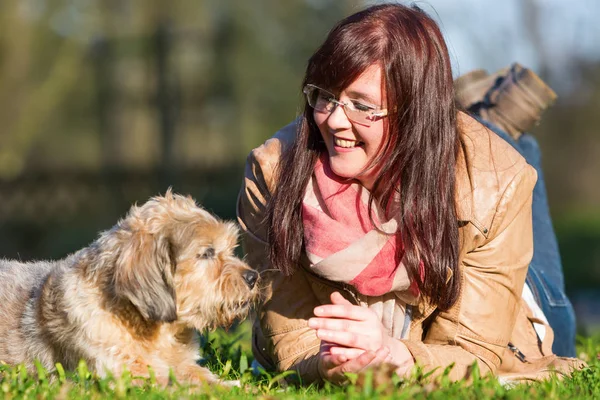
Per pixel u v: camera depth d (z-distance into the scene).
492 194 4.04
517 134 6.21
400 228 3.95
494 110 6.23
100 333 4.23
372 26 3.84
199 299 4.50
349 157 3.98
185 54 22.75
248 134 24.27
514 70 6.35
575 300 17.66
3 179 20.48
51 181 21.03
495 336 4.11
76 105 24.62
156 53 22.20
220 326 4.69
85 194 21.52
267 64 23.78
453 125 3.96
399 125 3.88
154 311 4.21
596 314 15.87
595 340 6.46
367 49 3.78
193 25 22.38
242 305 4.57
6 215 20.33
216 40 22.69
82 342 4.24
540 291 5.06
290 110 24.72
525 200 4.15
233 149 23.95
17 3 22.28
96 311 4.27
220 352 5.09
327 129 3.98
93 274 4.34
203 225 4.56
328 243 3.99
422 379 3.68
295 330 4.34
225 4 22.33
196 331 4.78
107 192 21.70
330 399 3.44
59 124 24.66
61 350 4.32
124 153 24.41
